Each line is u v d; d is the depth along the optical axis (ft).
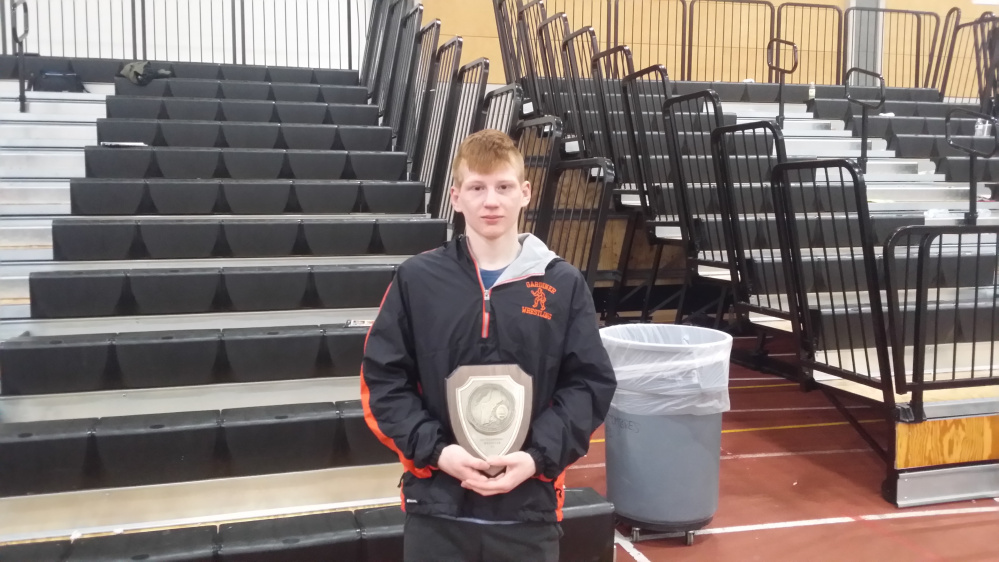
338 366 9.14
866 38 29.48
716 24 27.50
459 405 4.14
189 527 7.10
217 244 10.95
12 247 11.03
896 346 8.85
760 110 21.48
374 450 8.18
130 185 11.73
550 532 4.45
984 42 20.76
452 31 24.49
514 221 4.42
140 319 9.50
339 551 6.69
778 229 10.28
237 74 19.02
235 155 13.15
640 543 8.16
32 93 15.98
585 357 4.36
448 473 4.15
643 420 7.91
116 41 21.70
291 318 10.06
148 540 6.65
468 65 13.08
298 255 11.28
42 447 7.31
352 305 10.34
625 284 17.88
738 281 11.80
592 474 9.92
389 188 12.87
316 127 14.87
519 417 4.15
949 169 18.17
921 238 8.66
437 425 4.20
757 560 7.76
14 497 7.34
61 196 12.20
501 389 4.15
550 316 4.33
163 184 11.84
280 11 23.03
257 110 15.92
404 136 15.44
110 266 10.43
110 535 6.93
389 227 11.57
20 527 7.36
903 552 7.93
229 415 8.06
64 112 15.60
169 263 10.63
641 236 18.15
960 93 30.30
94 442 7.46
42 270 10.15
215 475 7.83
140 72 16.69
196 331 9.11
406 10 17.13
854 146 19.27
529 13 17.99
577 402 4.28
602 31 26.37
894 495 9.07
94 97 16.19
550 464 4.15
